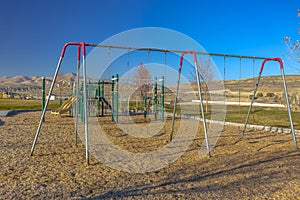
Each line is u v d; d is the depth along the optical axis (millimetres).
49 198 3201
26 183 3748
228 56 7066
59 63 5324
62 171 4355
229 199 3189
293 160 5160
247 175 4168
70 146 6352
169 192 3418
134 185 3689
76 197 3234
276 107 19266
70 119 12406
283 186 3654
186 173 4289
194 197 3250
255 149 6270
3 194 3322
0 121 11117
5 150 5809
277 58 6906
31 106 21922
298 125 10539
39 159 5109
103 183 3775
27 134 7945
